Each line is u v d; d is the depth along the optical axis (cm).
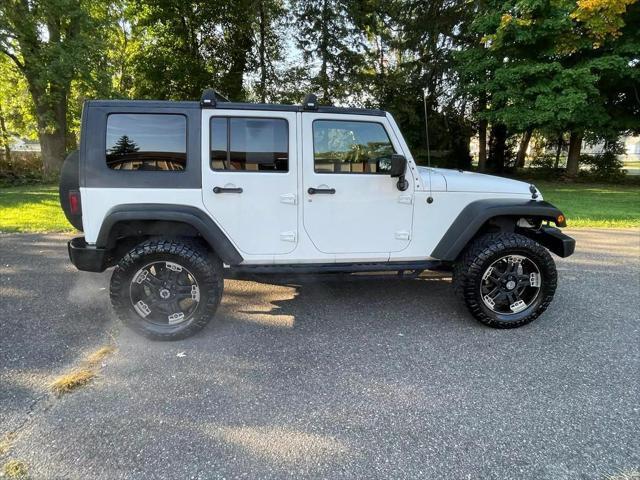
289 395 249
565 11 1198
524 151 2080
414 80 1708
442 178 346
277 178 318
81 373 268
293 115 314
